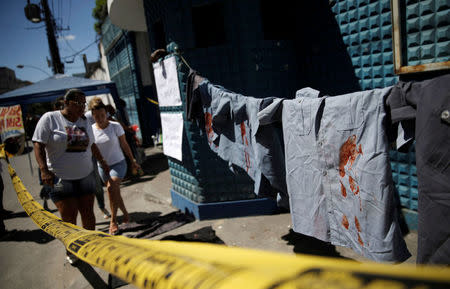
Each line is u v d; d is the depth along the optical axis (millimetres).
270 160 2135
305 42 3895
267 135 2115
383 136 1404
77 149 3016
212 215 4109
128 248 605
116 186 3963
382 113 1386
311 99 1720
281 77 3924
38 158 2850
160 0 3959
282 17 4031
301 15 3877
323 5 3553
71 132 2965
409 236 3055
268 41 3795
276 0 3979
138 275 450
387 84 3064
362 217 1537
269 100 2029
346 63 3412
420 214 1262
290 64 3984
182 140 4219
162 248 562
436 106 1148
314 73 3865
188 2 3711
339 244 1735
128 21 6723
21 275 3371
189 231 3877
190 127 3996
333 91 3646
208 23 3932
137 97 11023
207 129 2752
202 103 2789
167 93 4289
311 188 1815
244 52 3736
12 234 4613
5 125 7145
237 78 3795
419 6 2656
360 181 1510
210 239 3518
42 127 2852
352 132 1521
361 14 3143
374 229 1483
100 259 616
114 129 4051
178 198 4672
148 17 4492
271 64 3840
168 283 380
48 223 1577
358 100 1470
